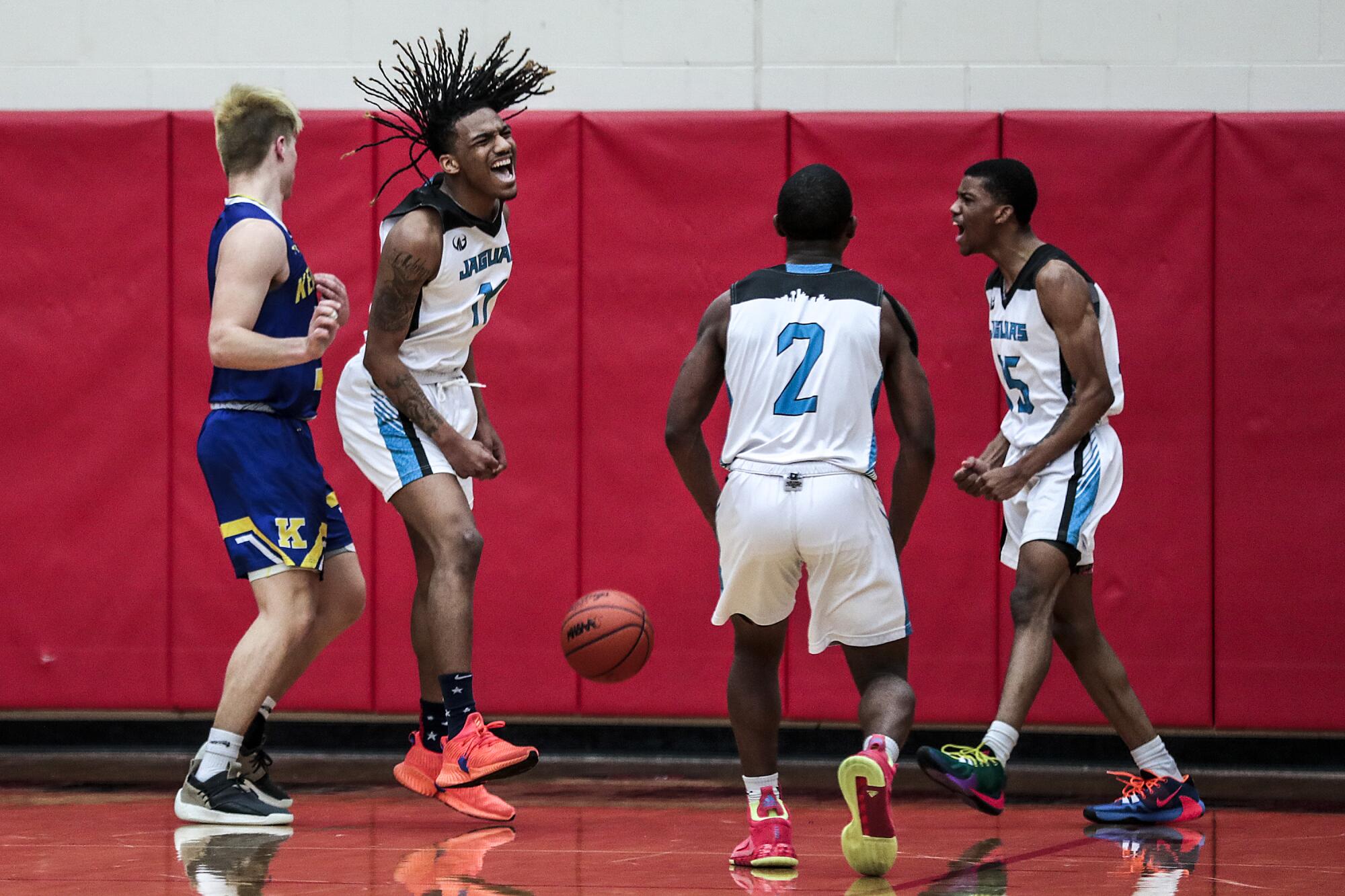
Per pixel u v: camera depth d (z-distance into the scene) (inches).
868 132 780.6
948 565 772.0
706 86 828.0
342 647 789.2
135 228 796.6
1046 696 762.8
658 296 786.8
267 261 567.5
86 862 484.7
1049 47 814.5
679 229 786.2
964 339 775.1
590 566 784.3
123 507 793.6
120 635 794.2
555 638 784.3
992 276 613.6
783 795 669.9
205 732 815.1
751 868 473.1
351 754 803.4
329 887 439.5
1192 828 574.6
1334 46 801.6
